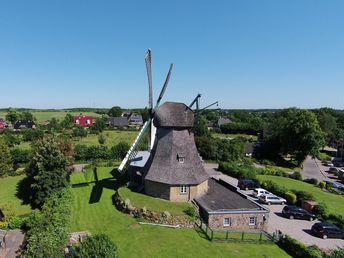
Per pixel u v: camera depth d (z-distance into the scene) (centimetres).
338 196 5538
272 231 3622
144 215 3700
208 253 2927
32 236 2752
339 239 3478
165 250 2944
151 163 4291
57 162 4466
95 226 3538
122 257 2791
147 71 4262
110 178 5816
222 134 15625
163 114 4225
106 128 14812
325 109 18550
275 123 10700
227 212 3525
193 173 4081
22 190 5334
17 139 10356
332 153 11138
